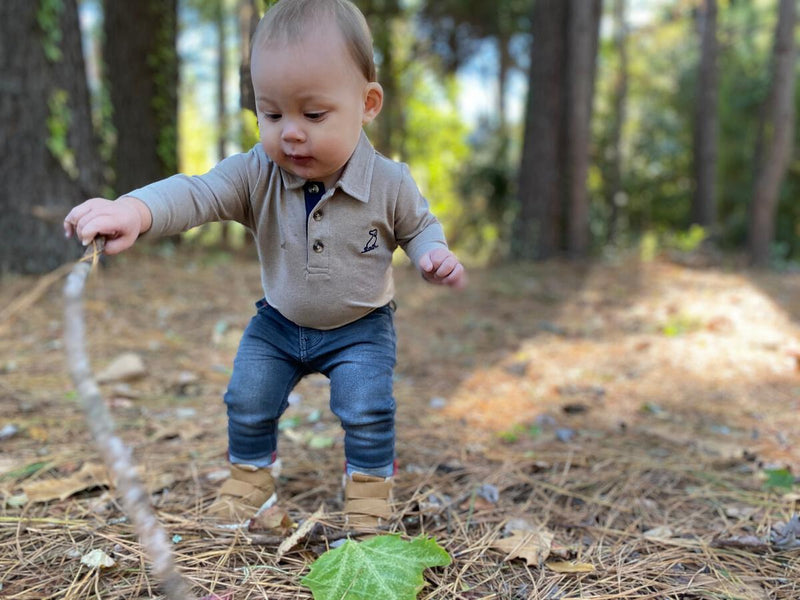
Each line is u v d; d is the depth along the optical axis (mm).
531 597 1503
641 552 1749
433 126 15633
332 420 2771
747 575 1633
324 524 1766
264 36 1402
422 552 1519
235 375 1753
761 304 5594
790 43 8805
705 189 10992
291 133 1415
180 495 1985
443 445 2549
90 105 5117
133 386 3064
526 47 14648
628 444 2607
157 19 7367
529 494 2109
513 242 8453
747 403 3184
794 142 12562
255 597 1450
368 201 1583
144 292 4902
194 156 18656
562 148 8375
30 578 1514
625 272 7512
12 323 3846
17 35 4586
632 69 16219
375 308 1710
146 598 1438
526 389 3377
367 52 1471
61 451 2279
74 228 1353
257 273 6109
